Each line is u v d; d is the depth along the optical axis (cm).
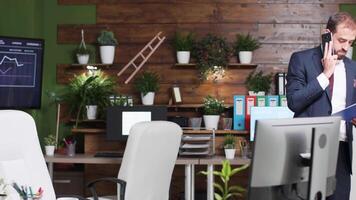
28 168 259
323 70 256
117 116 470
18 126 257
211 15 518
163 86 521
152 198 346
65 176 495
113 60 518
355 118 240
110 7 525
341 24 247
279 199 188
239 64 504
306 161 189
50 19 529
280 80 495
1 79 429
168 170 355
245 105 480
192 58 516
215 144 479
